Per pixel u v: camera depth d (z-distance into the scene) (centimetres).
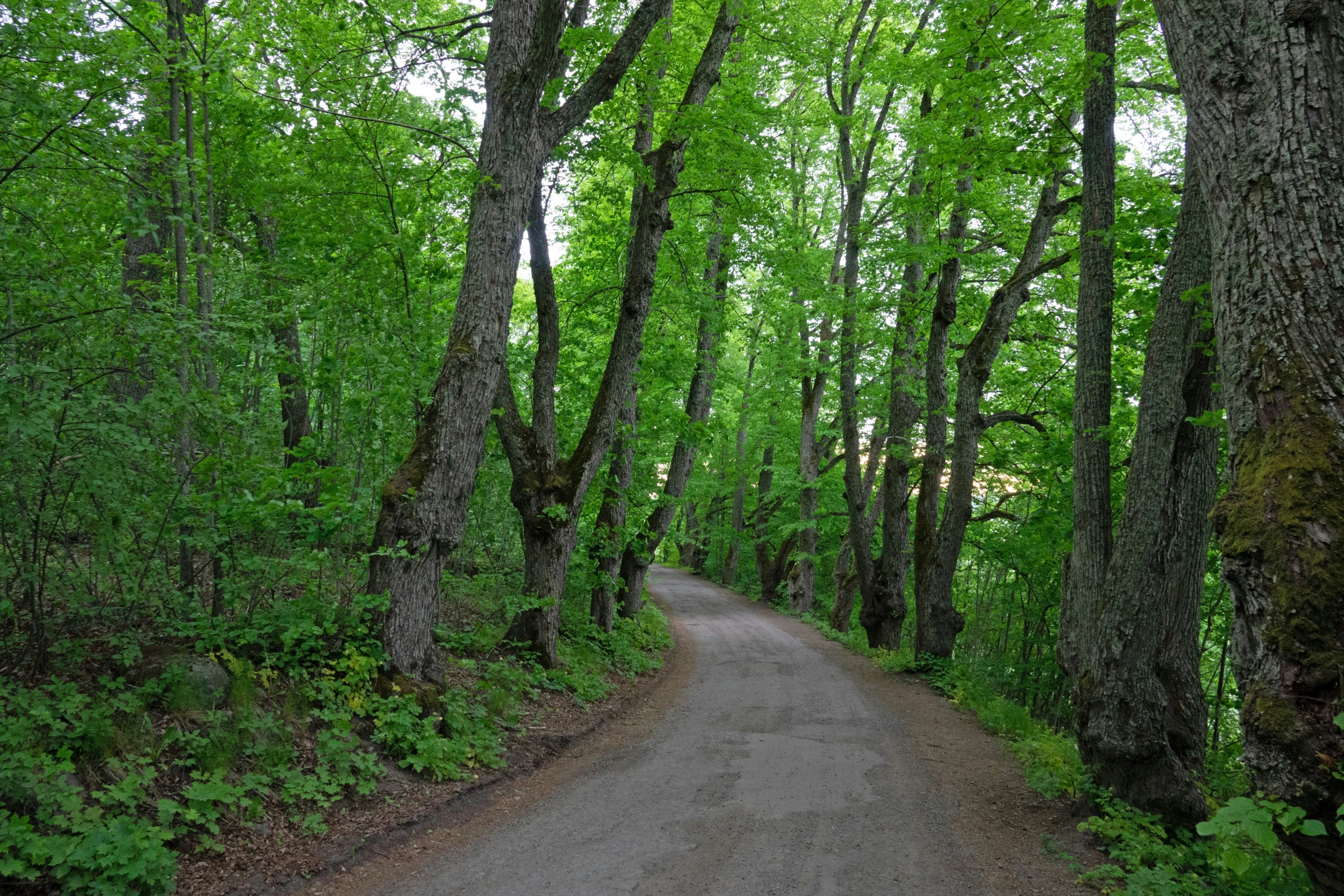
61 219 589
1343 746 309
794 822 634
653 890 495
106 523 555
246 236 1194
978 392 1428
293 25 997
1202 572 662
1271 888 543
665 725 963
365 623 745
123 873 400
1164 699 653
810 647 1783
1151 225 877
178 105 740
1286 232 361
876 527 2778
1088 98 803
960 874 548
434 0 1254
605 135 1108
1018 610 2058
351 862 509
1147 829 612
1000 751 922
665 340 1702
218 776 500
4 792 412
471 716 769
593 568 1374
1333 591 319
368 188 999
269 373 849
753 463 3359
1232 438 386
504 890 486
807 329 2456
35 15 536
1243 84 388
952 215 1515
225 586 645
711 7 1402
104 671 568
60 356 530
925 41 1538
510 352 1122
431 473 779
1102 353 773
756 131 1295
